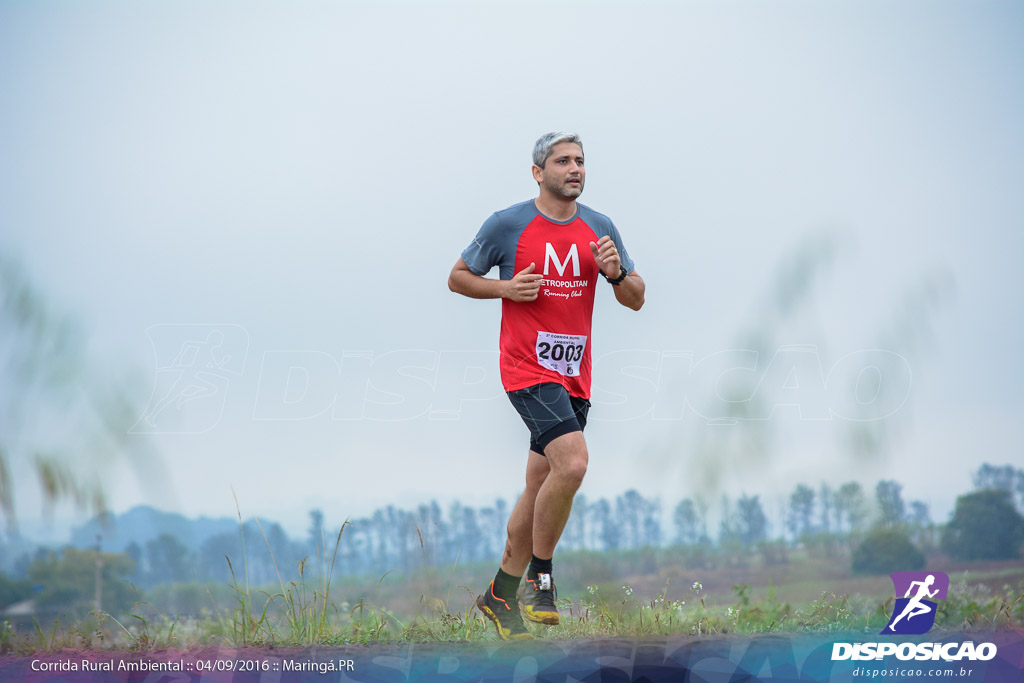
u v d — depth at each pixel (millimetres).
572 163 11148
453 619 11281
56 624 11773
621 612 11633
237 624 11492
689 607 13023
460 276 11398
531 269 10844
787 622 11961
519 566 11320
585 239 11336
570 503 10859
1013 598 12117
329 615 11719
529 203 11414
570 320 11195
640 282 11906
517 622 11227
